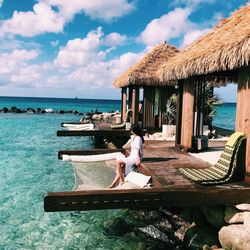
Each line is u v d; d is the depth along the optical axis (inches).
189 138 368.2
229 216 209.5
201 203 212.8
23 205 324.8
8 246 242.1
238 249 187.6
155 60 591.5
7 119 1494.8
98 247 238.1
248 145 229.8
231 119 1763.0
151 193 209.5
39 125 1194.0
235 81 480.1
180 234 239.0
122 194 206.1
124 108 743.1
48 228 271.6
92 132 540.7
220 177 232.2
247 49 203.3
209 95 526.9
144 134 538.6
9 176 434.9
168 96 600.1
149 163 306.0
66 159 325.7
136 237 249.3
